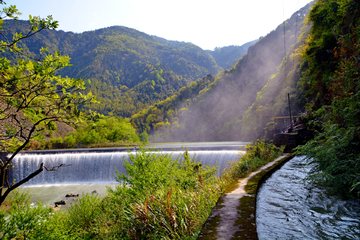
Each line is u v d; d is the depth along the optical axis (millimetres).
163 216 3973
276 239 3510
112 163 22828
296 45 57594
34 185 22562
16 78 3062
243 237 2855
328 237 3512
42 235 5293
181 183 6547
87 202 8133
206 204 4559
